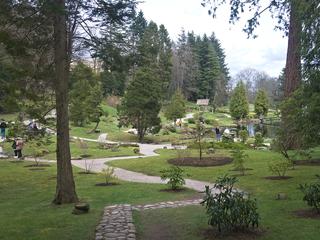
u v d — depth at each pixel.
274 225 8.34
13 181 18.92
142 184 16.72
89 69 15.16
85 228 8.92
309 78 11.35
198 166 21.14
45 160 27.59
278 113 18.80
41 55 12.18
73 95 43.53
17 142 28.06
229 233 7.76
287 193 12.41
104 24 12.10
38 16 10.56
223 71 121.69
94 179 18.62
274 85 115.06
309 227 8.09
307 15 10.83
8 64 11.83
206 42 100.69
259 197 12.12
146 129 44.97
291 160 17.50
